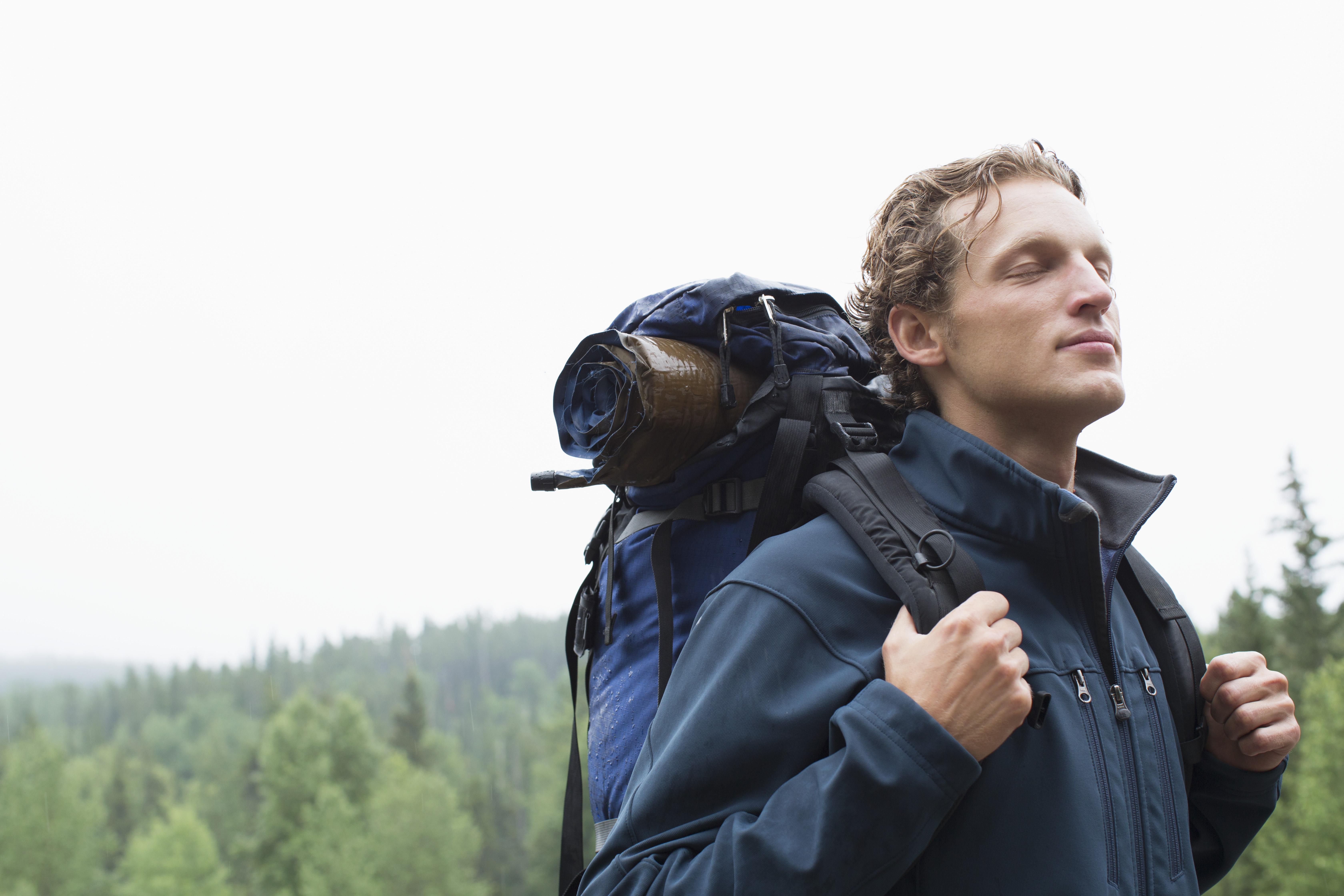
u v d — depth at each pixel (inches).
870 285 58.4
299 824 2121.1
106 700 4972.9
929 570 43.0
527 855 2285.9
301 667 5718.5
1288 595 1288.1
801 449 50.1
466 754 3287.4
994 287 47.5
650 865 41.0
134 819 2687.0
